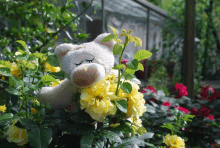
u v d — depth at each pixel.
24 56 1.10
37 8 2.23
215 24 4.88
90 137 1.03
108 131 1.08
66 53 1.15
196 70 4.76
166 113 1.73
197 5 4.91
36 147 0.98
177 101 2.07
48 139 1.00
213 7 4.92
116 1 4.59
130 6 4.77
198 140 1.85
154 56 5.05
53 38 2.04
